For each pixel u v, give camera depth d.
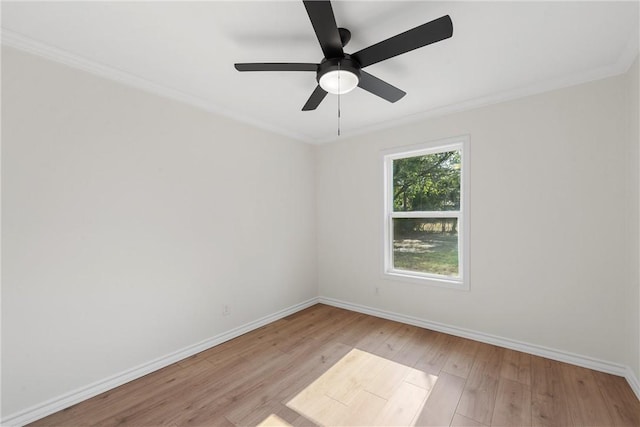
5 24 1.54
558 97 2.25
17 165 1.66
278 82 2.25
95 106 1.96
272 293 3.28
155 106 2.28
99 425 1.67
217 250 2.71
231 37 1.68
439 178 3.01
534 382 2.00
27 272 1.70
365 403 1.83
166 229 2.34
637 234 1.85
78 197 1.88
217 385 2.04
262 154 3.18
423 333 2.86
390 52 1.48
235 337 2.84
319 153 3.88
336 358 2.39
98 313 1.97
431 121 2.90
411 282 3.09
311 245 3.83
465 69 2.06
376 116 3.00
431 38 1.34
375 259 3.37
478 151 2.62
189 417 1.72
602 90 2.08
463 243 2.72
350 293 3.62
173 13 1.47
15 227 1.66
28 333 1.70
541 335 2.36
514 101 2.44
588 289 2.16
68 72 1.84
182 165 2.45
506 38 1.69
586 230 2.16
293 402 1.85
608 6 1.42
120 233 2.07
